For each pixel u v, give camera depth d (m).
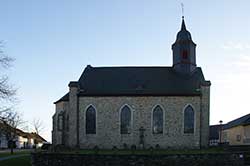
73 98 51.19
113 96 51.00
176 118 50.28
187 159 37.97
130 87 52.41
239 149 45.22
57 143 54.59
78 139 50.50
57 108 55.97
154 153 38.91
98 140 50.44
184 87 51.97
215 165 38.28
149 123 50.44
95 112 50.94
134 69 56.03
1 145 88.69
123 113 50.84
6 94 32.91
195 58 55.84
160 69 56.25
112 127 50.59
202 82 50.78
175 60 55.66
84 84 53.31
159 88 51.91
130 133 50.41
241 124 55.88
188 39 55.09
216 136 82.12
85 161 37.84
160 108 50.66
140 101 50.84
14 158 45.31
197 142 49.69
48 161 38.38
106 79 54.22
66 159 38.16
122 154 37.84
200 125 49.97
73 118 50.81
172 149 47.91
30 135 103.12
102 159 37.72
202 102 50.28
